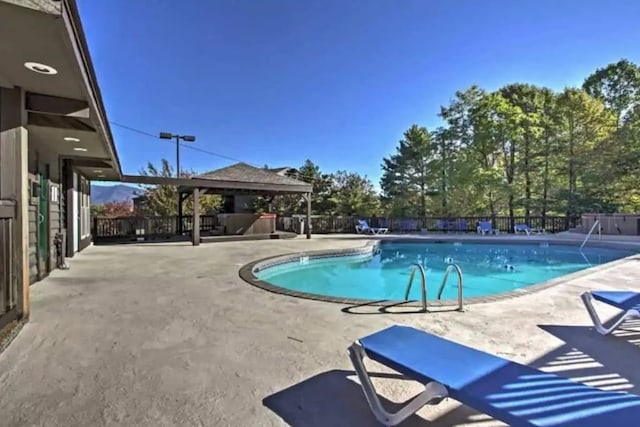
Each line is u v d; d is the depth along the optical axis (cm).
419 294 748
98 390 239
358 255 1148
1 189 373
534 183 2122
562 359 293
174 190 2172
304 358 294
